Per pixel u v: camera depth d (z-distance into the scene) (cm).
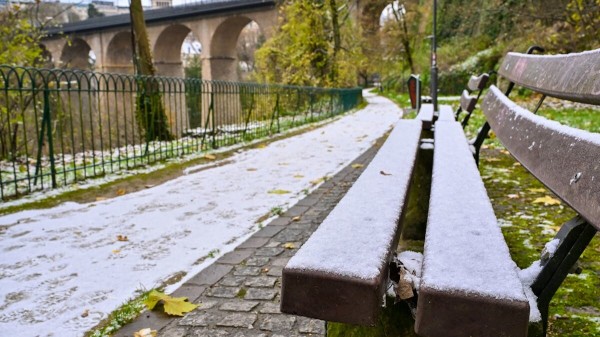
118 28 4738
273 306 247
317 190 529
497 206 397
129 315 239
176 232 388
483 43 2775
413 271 120
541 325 103
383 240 107
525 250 289
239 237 371
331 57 2647
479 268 93
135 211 458
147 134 745
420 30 3744
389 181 158
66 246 356
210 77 4403
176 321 234
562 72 170
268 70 2769
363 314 92
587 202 98
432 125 383
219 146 902
